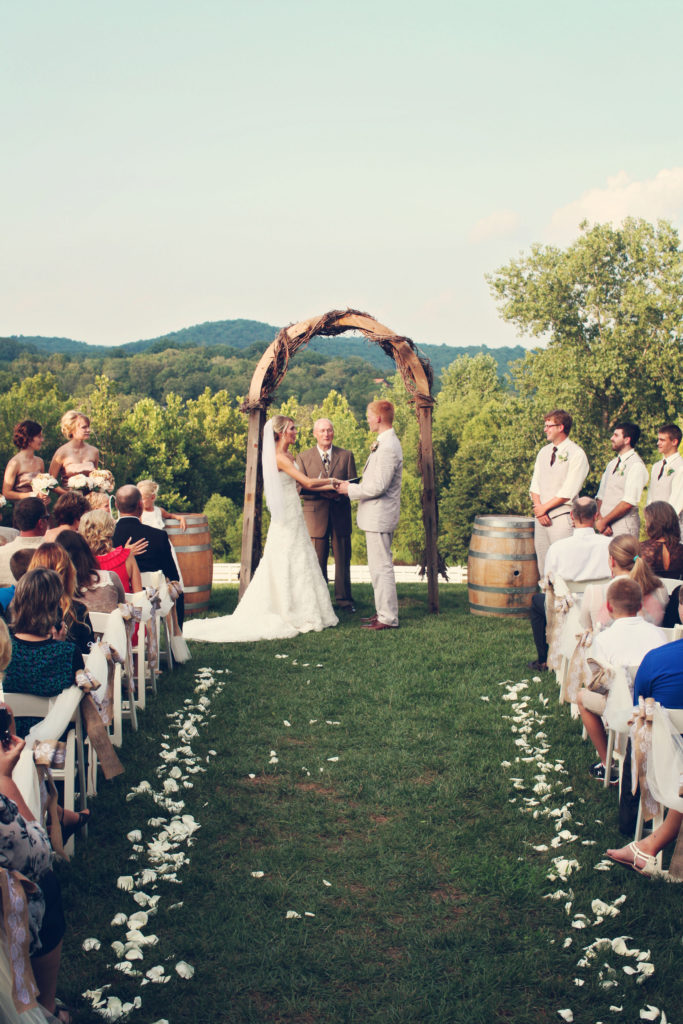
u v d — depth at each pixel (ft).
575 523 21.63
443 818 14.28
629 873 12.35
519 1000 9.64
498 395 225.97
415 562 173.68
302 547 29.43
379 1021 9.27
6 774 8.63
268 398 32.17
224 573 66.95
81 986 9.72
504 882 12.05
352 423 225.56
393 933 10.89
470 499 166.71
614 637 14.76
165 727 18.74
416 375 31.99
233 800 14.92
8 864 7.80
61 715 11.81
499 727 18.76
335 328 32.12
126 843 13.28
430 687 21.90
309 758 17.07
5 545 19.86
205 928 10.94
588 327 129.18
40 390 235.20
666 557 19.17
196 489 236.02
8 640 9.36
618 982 9.85
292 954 10.39
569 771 16.30
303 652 25.79
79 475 28.12
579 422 120.78
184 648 24.27
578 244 126.31
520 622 30.37
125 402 395.14
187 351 508.12
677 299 119.24
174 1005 9.48
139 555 22.76
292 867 12.62
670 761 11.87
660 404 121.29
